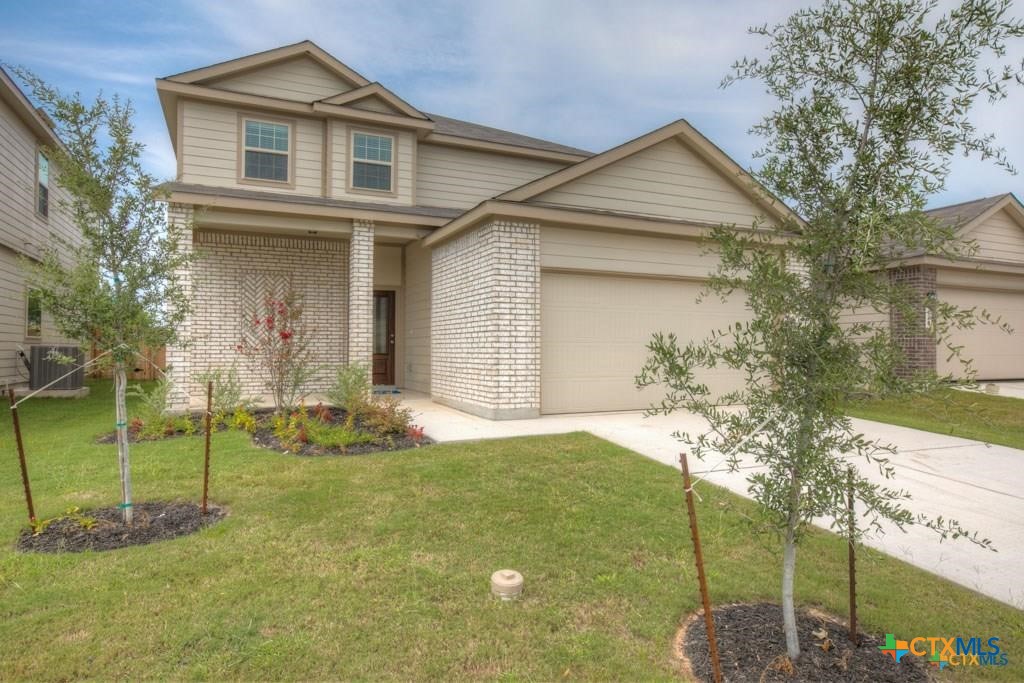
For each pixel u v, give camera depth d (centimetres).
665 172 1041
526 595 328
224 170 1137
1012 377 1438
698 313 1048
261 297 1198
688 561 378
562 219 904
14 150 1258
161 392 800
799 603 327
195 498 488
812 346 257
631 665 266
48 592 320
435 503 475
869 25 264
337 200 1166
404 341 1375
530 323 901
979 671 268
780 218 297
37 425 852
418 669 259
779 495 263
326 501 478
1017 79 244
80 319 414
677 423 859
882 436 796
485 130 1477
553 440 720
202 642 276
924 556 401
